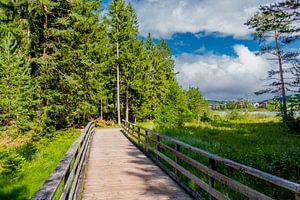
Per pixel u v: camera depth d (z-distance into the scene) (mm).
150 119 40625
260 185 6785
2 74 14117
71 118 19594
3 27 13391
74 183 4977
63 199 3408
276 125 24922
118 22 32688
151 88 41875
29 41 14039
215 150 11414
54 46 15242
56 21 15898
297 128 17312
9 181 7785
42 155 11023
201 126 25906
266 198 3070
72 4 15977
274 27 23281
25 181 7895
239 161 9039
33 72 15633
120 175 7469
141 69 35031
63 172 3320
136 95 36062
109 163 9141
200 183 5250
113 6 32406
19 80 14195
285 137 16453
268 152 9828
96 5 25406
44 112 14828
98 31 26859
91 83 22750
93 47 25047
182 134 18859
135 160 9656
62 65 16516
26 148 11312
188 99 45688
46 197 2248
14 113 14094
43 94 14930
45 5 14562
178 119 25469
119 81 34094
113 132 22188
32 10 14547
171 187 6281
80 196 5516
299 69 17234
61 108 15914
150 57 45781
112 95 34875
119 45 32844
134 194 5773
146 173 7695
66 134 16281
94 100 25844
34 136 13867
